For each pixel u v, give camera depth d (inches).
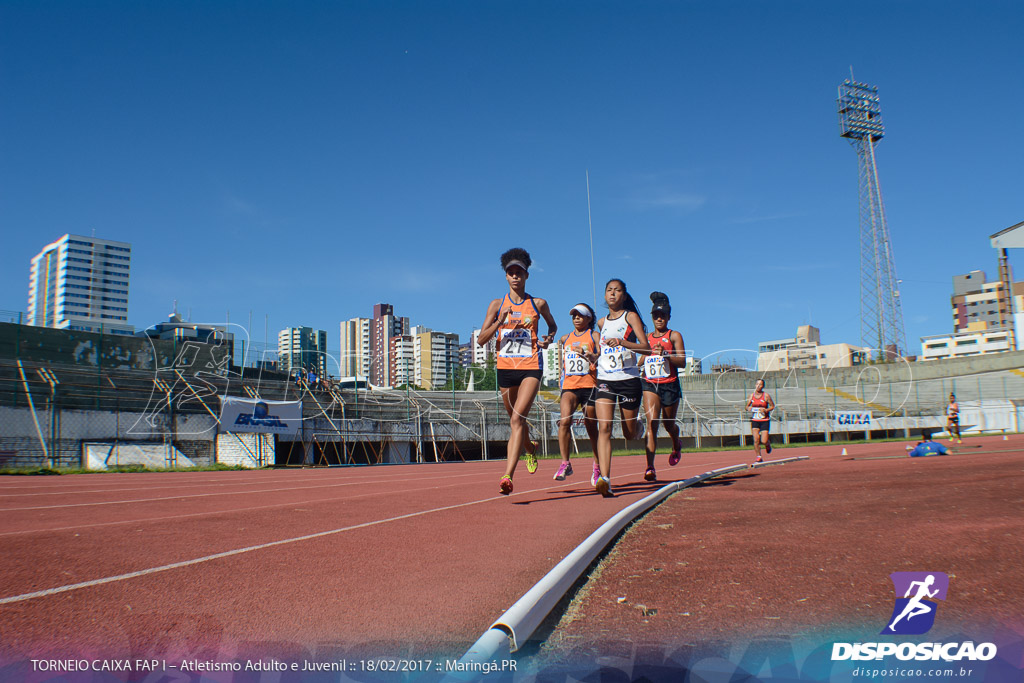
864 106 2325.3
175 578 116.4
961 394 1877.5
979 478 265.4
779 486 274.8
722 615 97.0
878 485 257.4
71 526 179.2
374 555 136.8
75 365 935.7
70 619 92.7
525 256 243.4
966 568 114.8
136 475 538.0
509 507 220.1
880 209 2289.6
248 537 159.3
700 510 208.2
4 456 735.7
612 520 167.2
